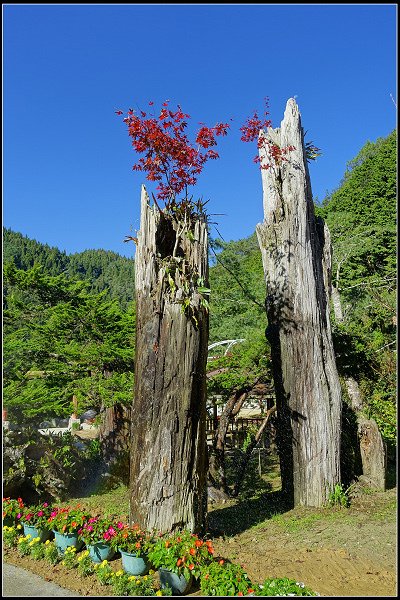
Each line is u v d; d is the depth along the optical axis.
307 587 4.41
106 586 4.80
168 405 5.83
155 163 6.30
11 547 6.04
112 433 10.52
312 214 8.90
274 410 9.90
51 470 8.97
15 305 10.44
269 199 8.98
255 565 5.35
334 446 7.98
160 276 6.01
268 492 9.16
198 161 6.51
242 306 14.22
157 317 5.94
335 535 6.30
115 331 10.53
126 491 9.73
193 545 4.80
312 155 9.53
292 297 8.45
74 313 10.05
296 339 8.30
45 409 8.93
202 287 6.16
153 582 4.84
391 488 8.48
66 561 5.36
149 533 5.56
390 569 5.19
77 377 9.90
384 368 11.12
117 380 9.37
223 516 7.88
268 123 9.05
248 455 9.90
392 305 13.12
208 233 6.59
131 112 6.34
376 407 10.72
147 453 5.83
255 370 9.91
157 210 6.28
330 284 8.95
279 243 8.73
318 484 7.79
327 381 8.19
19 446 8.73
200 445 6.04
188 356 5.92
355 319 14.85
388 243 18.84
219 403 10.90
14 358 9.81
